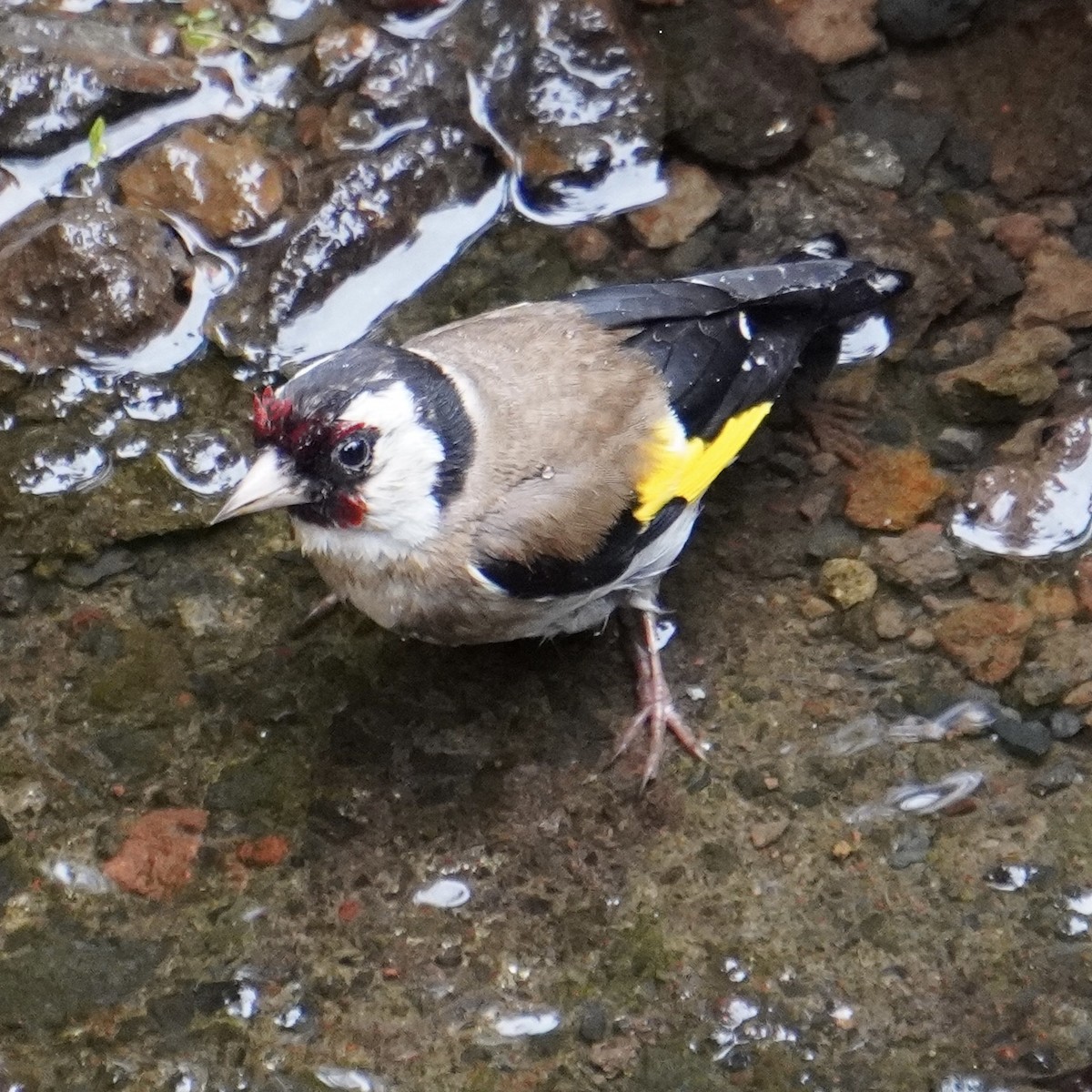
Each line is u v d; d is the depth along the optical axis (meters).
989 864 4.11
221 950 4.01
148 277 4.78
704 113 5.04
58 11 5.19
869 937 4.01
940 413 4.73
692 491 4.09
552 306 4.13
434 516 3.82
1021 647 4.37
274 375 4.80
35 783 4.23
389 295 4.92
